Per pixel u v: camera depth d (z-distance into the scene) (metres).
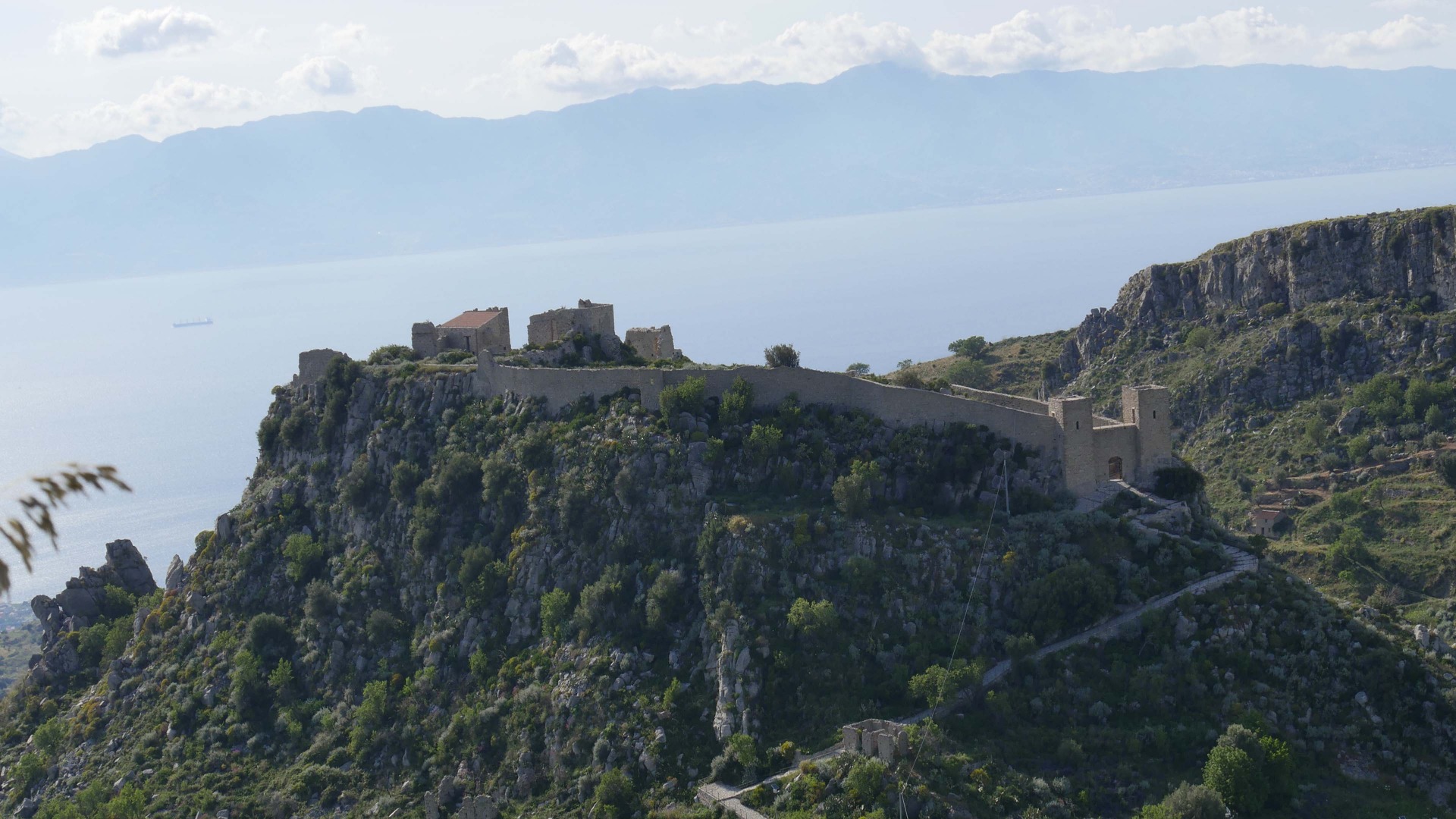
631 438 189.00
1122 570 164.00
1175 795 132.75
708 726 155.50
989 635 159.75
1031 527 169.62
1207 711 147.50
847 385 191.88
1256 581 163.75
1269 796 137.12
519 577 185.75
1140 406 179.88
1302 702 149.88
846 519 171.25
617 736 157.50
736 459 185.12
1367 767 143.00
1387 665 152.00
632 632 170.12
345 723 183.38
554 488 192.00
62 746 199.00
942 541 168.12
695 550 175.25
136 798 176.75
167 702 198.25
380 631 191.88
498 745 167.25
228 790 178.38
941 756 139.62
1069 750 141.50
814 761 143.12
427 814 162.50
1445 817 134.88
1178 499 178.75
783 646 157.62
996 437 181.12
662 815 144.50
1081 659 154.38
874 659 157.12
